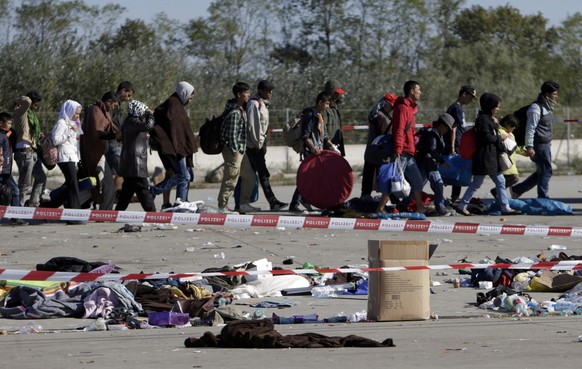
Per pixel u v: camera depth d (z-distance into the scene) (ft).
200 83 306.96
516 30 524.93
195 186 207.31
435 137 129.90
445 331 62.64
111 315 68.08
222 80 340.80
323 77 340.39
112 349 57.47
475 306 72.33
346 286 78.54
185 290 74.08
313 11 432.25
